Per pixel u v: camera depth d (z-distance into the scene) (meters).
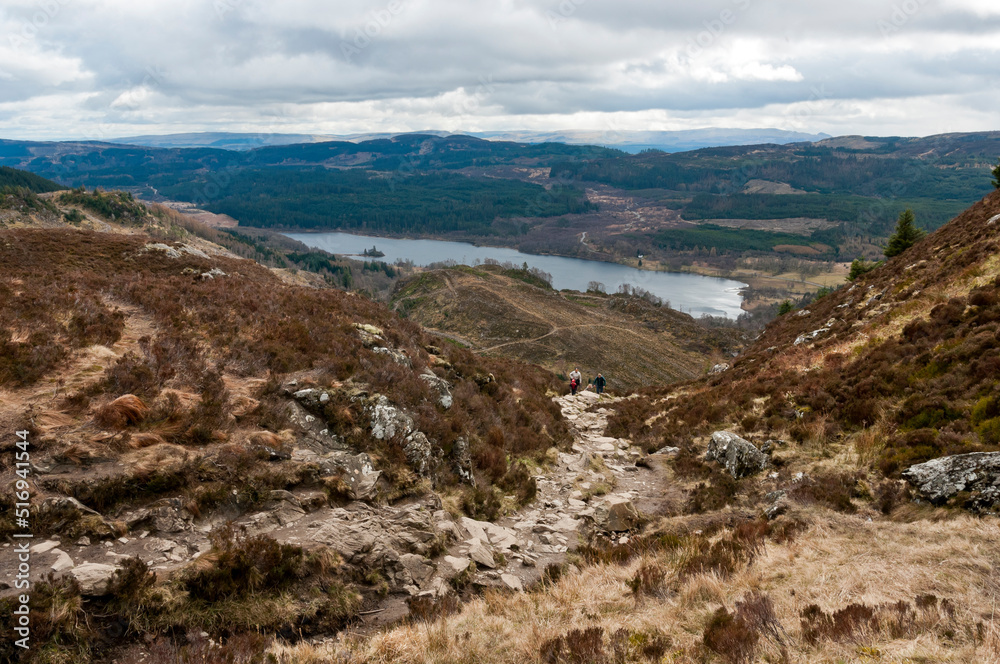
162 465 8.28
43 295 13.68
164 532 7.47
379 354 16.08
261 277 33.81
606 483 14.98
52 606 5.61
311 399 11.77
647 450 18.69
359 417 11.91
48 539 6.76
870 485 11.43
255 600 6.82
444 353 21.83
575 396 28.58
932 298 19.94
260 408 10.96
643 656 6.07
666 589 7.97
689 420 19.55
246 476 8.93
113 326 12.95
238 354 13.10
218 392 10.73
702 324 157.88
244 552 7.01
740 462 14.34
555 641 6.33
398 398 13.17
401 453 11.50
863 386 15.88
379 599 7.77
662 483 15.28
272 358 13.42
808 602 6.94
